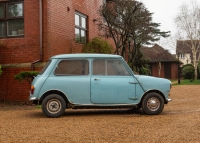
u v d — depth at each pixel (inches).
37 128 265.9
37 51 505.4
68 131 249.1
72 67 343.9
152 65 1996.8
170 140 214.8
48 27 503.8
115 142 211.0
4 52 521.0
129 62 720.3
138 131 245.8
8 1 525.0
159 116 330.6
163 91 347.9
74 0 595.2
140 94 343.9
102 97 339.6
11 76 516.1
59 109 333.1
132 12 576.4
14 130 259.0
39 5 502.9
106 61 346.6
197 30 1599.4
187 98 558.3
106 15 590.6
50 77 339.0
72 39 583.5
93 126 270.4
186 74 1631.4
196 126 263.9
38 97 335.0
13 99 514.9
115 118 319.3
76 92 338.3
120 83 341.7
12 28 526.3
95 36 690.8
